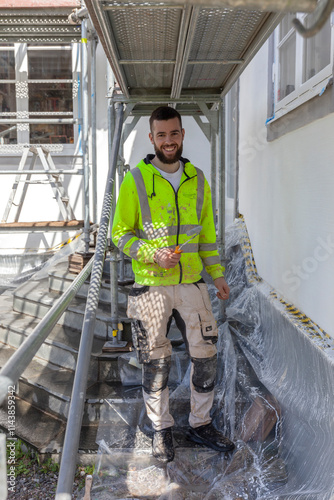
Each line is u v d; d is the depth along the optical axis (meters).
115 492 2.35
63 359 3.89
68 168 6.60
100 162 6.43
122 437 2.78
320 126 2.53
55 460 3.07
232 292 4.16
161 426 2.50
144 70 3.06
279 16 2.17
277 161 3.43
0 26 4.78
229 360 3.16
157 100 3.54
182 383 3.03
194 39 2.55
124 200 2.48
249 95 4.34
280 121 3.29
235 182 4.96
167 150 2.41
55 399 3.46
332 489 1.98
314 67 2.74
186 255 2.47
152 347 2.46
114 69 2.91
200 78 3.30
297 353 2.66
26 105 6.67
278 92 3.43
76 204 6.59
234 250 4.55
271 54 3.54
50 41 5.09
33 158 6.12
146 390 2.51
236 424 2.73
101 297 4.14
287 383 2.76
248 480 2.39
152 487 2.37
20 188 6.58
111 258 3.46
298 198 2.94
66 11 4.61
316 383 2.35
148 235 2.48
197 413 2.58
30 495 2.79
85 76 4.99
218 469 2.46
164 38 2.51
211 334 2.49
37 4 4.47
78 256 4.95
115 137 3.28
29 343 1.12
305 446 2.36
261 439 2.61
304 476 2.29
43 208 6.59
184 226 2.48
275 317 3.12
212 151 4.17
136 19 2.23
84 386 1.38
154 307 2.44
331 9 0.47
